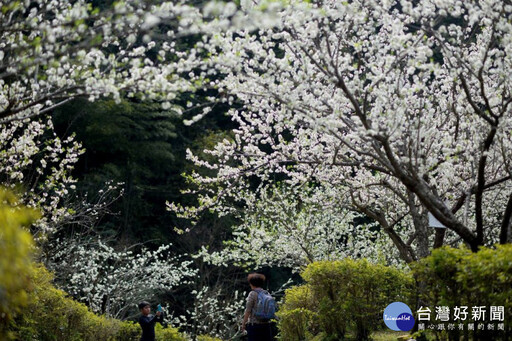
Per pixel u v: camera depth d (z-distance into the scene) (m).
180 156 30.88
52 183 13.95
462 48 9.94
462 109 9.64
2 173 12.91
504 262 6.33
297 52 9.59
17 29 7.35
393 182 12.31
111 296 21.11
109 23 7.20
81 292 21.70
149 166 30.19
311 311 12.68
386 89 8.58
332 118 8.65
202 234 28.31
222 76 21.62
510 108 8.48
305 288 13.59
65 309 11.49
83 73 7.82
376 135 8.06
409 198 11.46
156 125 29.31
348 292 11.05
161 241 28.67
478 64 7.92
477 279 6.73
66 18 7.02
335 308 11.17
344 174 12.45
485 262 6.54
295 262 18.89
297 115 9.20
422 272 7.80
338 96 8.89
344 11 8.03
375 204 14.08
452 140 10.32
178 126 31.94
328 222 18.36
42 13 7.88
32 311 10.15
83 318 12.37
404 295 10.49
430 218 9.72
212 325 25.30
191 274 23.17
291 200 18.56
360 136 9.09
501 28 7.76
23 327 9.42
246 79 8.83
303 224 17.45
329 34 9.09
